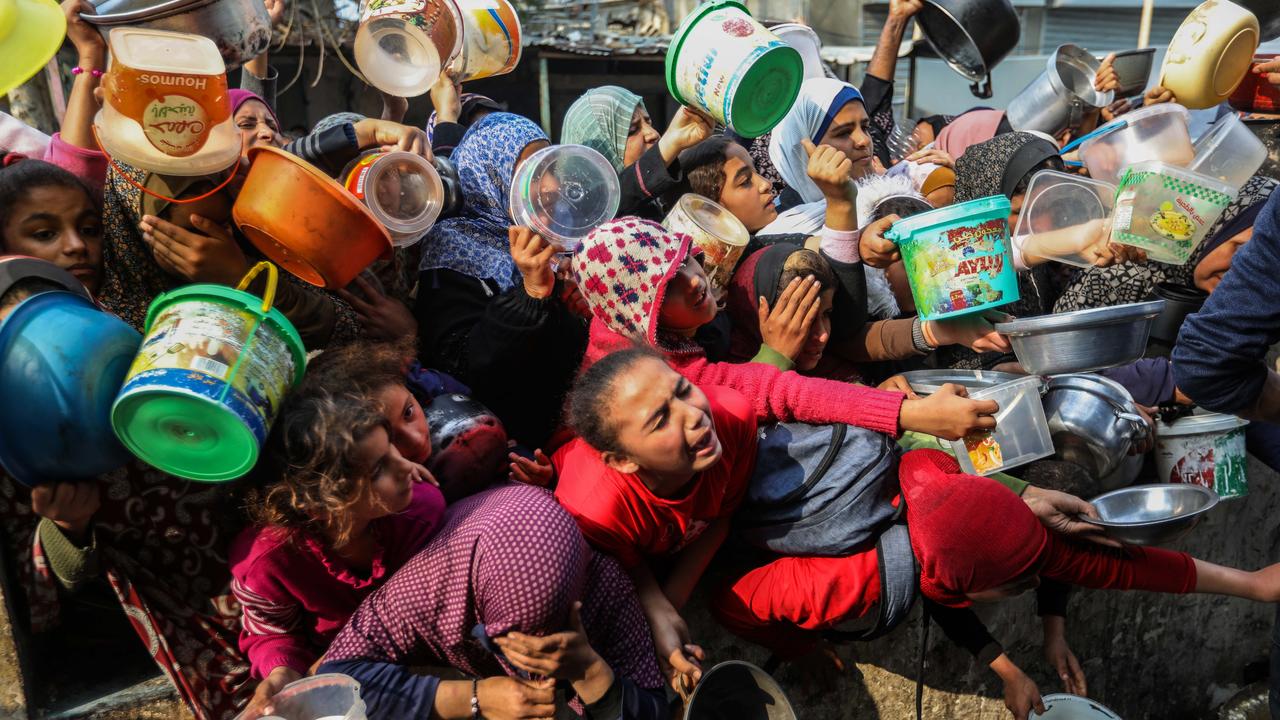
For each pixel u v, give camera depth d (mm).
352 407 1979
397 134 2791
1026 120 4688
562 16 10953
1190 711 4191
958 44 4832
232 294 1984
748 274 2943
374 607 2127
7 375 1871
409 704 2051
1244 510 4004
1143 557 2699
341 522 2006
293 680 2107
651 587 2445
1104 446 2863
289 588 2158
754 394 2582
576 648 2039
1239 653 4305
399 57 2912
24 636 2354
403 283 3033
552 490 2574
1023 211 3213
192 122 2137
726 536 2668
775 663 2920
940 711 3283
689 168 3326
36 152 3098
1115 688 3881
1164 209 2715
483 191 3098
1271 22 4590
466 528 2076
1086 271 3543
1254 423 3484
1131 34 12438
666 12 11773
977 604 3271
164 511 2289
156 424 1920
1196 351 2188
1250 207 3109
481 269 2887
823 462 2547
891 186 3590
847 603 2516
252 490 2057
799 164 3939
